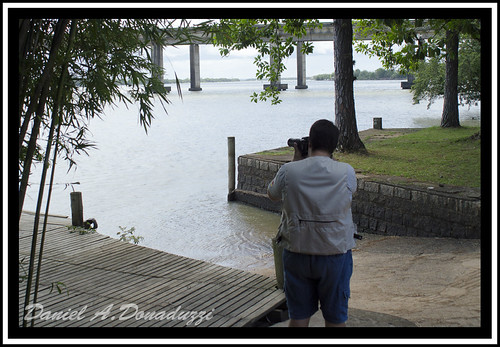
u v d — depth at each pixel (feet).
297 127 107.55
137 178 57.67
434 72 84.23
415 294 19.24
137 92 13.42
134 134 101.09
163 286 17.76
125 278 18.76
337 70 50.93
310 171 10.00
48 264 20.62
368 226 37.35
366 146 56.95
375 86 453.58
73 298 16.69
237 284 17.71
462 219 30.89
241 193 47.55
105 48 12.64
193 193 50.88
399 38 37.65
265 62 47.50
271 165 46.16
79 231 25.85
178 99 251.39
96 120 135.44
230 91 374.22
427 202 33.01
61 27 10.93
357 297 19.58
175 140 90.17
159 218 41.50
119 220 41.01
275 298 16.26
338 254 10.00
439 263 24.21
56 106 10.91
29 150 10.90
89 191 51.55
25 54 11.19
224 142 85.76
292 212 10.03
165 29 13.29
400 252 28.48
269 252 32.55
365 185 37.37
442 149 51.13
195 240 35.76
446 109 72.08
